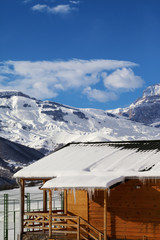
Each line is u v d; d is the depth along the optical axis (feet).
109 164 71.46
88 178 65.67
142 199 67.36
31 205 173.06
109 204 69.77
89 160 75.00
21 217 74.90
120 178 64.49
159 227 65.77
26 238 74.02
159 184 66.13
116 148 79.61
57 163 76.33
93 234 70.23
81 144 86.12
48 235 72.84
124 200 68.69
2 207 171.22
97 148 81.66
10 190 261.24
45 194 81.20
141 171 65.51
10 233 105.81
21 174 74.54
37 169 74.84
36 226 75.36
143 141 79.82
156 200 66.23
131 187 68.33
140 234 67.00
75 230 72.64
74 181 64.75
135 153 74.38
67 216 68.18
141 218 67.21
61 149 85.76
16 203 186.09
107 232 69.46
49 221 69.00
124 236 68.13
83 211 72.54
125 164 69.77
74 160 76.28
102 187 61.41
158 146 75.20
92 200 71.87
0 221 128.36
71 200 73.92
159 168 64.75
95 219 71.20
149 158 70.08
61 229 73.61
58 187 64.49
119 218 68.85
